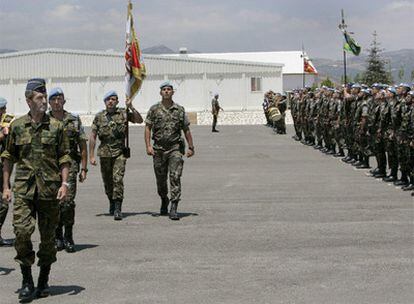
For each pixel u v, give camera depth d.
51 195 7.61
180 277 8.43
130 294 7.72
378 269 8.66
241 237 10.80
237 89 57.47
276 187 16.86
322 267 8.80
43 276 7.75
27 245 7.56
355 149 21.25
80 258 9.56
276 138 34.75
